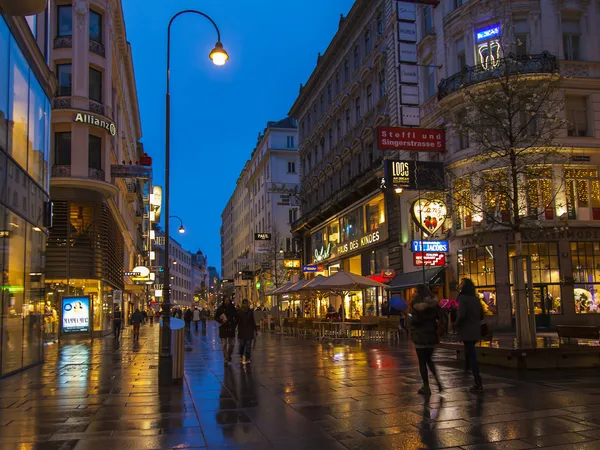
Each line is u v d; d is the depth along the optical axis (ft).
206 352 65.36
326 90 158.81
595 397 28.53
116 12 121.19
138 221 216.95
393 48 108.88
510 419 24.04
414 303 31.55
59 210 102.12
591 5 87.15
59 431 23.68
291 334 101.65
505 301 83.56
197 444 21.40
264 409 28.04
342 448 20.49
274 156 238.07
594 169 85.87
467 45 90.38
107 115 108.27
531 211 71.77
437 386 33.40
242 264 301.84
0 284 41.98
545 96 51.88
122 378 41.52
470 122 57.57
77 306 99.19
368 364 47.03
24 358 48.49
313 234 171.32
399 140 91.61
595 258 85.40
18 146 47.52
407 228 105.81
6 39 43.62
